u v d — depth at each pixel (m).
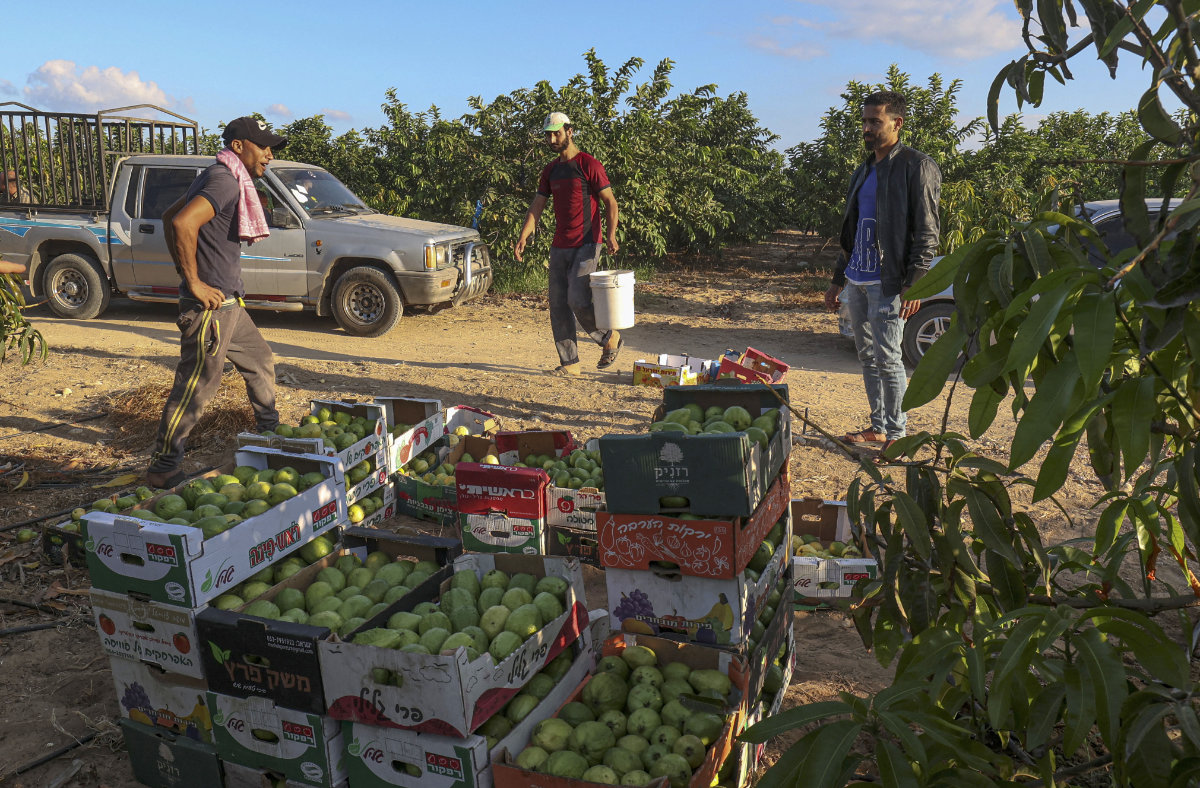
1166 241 1.54
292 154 18.69
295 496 3.55
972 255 1.90
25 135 11.30
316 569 3.36
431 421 5.77
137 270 11.08
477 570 3.25
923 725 1.89
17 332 6.41
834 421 7.15
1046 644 1.80
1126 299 1.68
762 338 11.22
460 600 2.97
